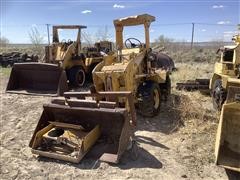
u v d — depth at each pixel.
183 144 5.18
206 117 6.30
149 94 6.32
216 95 7.05
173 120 6.31
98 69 6.27
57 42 10.68
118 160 4.48
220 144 4.24
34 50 22.73
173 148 5.05
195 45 27.94
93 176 4.27
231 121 4.26
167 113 6.79
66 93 5.09
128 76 5.96
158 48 12.84
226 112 4.25
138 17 6.84
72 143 4.75
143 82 6.65
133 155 4.75
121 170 4.38
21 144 5.43
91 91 4.89
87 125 5.05
